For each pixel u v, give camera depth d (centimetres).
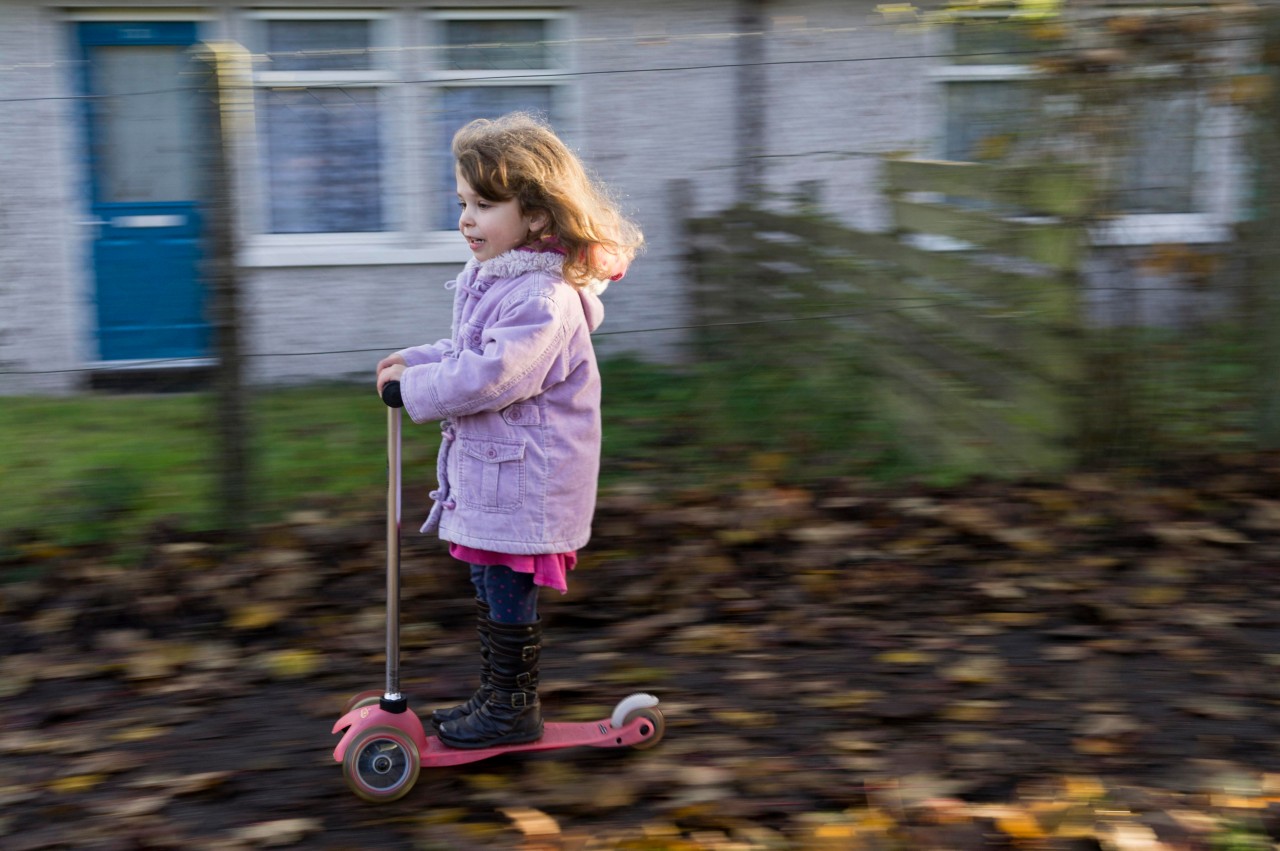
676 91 529
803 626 388
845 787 289
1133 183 462
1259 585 411
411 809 287
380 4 741
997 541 443
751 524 444
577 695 347
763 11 751
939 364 486
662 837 267
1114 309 475
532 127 285
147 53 728
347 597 406
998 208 476
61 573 409
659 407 469
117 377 427
